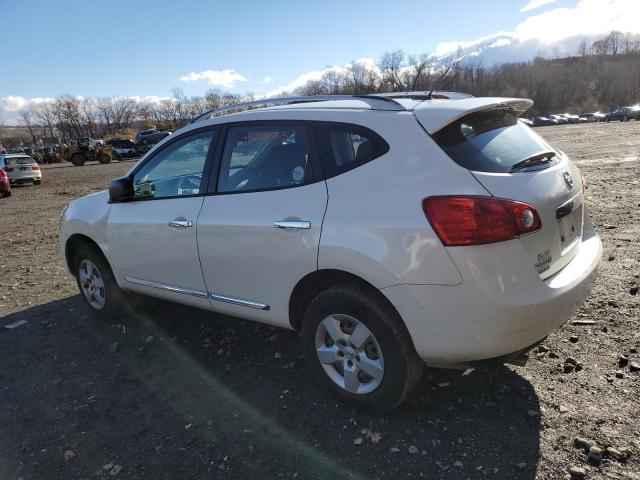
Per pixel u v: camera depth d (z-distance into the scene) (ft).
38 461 9.22
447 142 8.60
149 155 13.29
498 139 9.27
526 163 9.07
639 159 48.49
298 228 9.45
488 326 8.04
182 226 11.71
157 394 11.17
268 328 13.99
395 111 9.15
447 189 8.14
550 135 114.32
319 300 9.57
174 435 9.64
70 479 8.68
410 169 8.55
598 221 22.98
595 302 13.60
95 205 14.70
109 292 14.92
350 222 8.84
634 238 19.47
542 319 8.30
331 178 9.37
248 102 11.95
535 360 11.00
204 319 15.01
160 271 12.76
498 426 8.99
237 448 9.09
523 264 8.11
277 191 10.09
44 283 20.74
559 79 368.07
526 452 8.32
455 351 8.27
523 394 9.84
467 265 7.91
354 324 9.33
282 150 10.23
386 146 8.89
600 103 364.38
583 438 8.48
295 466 8.49
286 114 10.41
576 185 10.07
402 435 8.97
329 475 8.21
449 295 8.07
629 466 7.84
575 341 11.63
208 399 10.77
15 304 18.19
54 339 14.64
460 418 9.29
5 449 9.66
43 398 11.43
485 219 7.88
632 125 141.18
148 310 15.93
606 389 9.75
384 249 8.43
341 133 9.50
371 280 8.64
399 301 8.45
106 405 10.91
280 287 10.10
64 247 15.88
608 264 16.61
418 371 9.03
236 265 10.77
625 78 372.99
